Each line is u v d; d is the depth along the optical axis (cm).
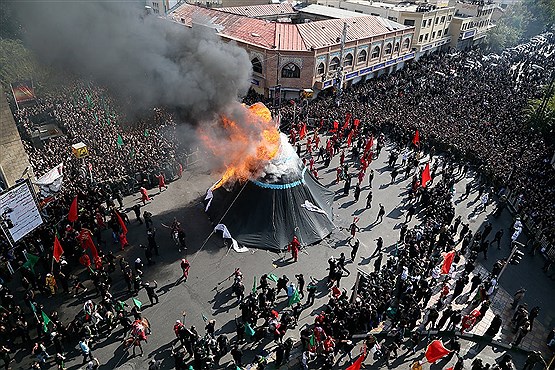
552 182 2933
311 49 4178
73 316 1858
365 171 3212
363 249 2389
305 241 2392
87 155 2806
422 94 4428
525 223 2656
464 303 2050
